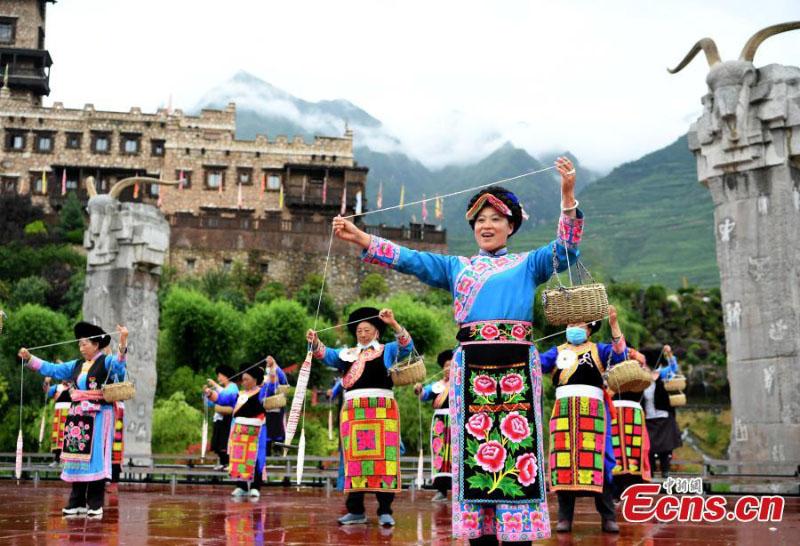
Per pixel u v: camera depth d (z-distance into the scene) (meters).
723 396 37.94
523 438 3.88
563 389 6.59
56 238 46.34
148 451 16.27
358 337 7.20
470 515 3.86
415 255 4.23
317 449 21.05
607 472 6.54
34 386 23.59
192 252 46.56
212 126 57.47
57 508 7.81
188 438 21.17
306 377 4.64
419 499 10.62
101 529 6.05
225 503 8.87
